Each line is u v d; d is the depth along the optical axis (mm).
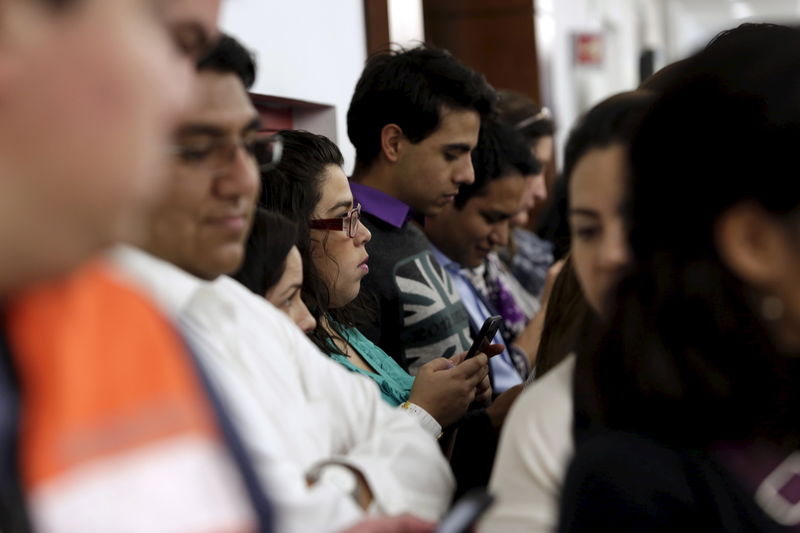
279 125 6691
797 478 1856
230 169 2402
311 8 6660
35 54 1058
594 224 2211
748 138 1811
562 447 2086
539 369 2834
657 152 1918
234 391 2037
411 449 2791
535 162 5906
